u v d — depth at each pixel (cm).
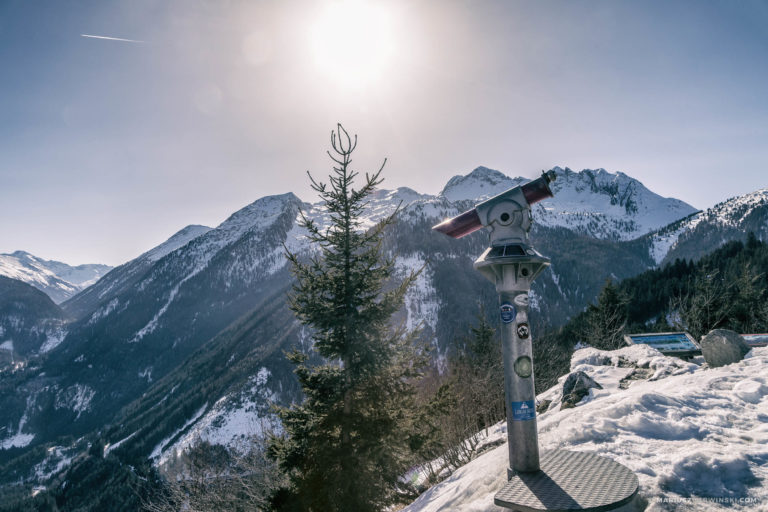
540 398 916
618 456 364
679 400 475
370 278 918
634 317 5438
